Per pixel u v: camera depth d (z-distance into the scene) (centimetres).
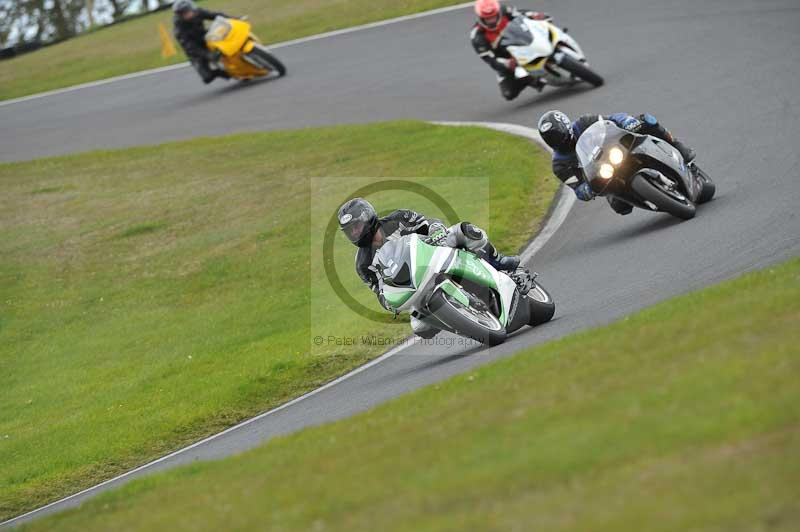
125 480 3238
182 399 4012
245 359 4319
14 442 4116
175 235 6738
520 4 9219
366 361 3853
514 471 1534
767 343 1814
